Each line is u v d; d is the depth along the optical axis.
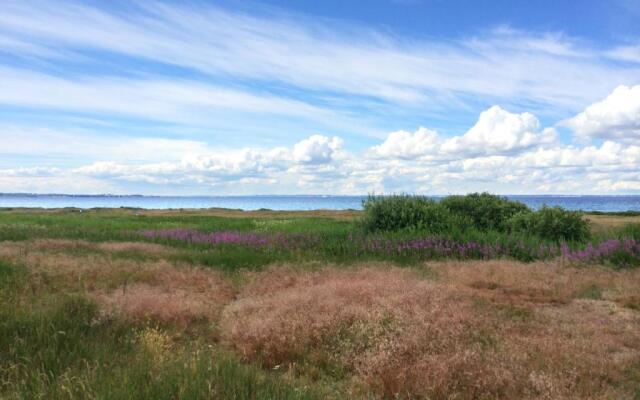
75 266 12.07
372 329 6.69
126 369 4.96
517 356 5.83
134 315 7.73
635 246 14.06
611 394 5.05
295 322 6.90
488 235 16.91
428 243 16.03
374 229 19.34
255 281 11.09
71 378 4.62
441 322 6.99
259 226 28.42
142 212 59.66
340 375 5.76
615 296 9.80
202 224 30.83
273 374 5.50
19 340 5.85
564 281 11.09
